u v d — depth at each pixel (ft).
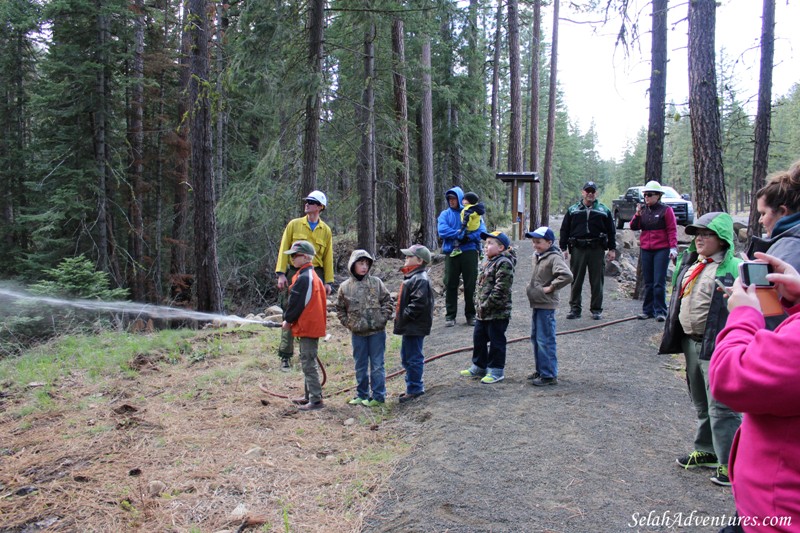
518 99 65.10
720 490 11.67
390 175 64.34
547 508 10.92
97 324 33.45
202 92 34.78
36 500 12.34
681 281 12.62
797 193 7.35
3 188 63.52
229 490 12.52
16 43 64.44
